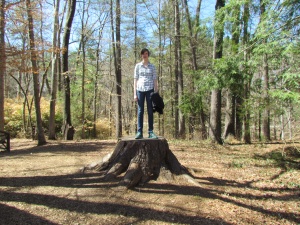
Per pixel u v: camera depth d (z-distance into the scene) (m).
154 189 4.88
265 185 5.65
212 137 11.58
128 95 29.11
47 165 6.95
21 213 4.02
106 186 4.95
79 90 19.12
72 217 3.94
